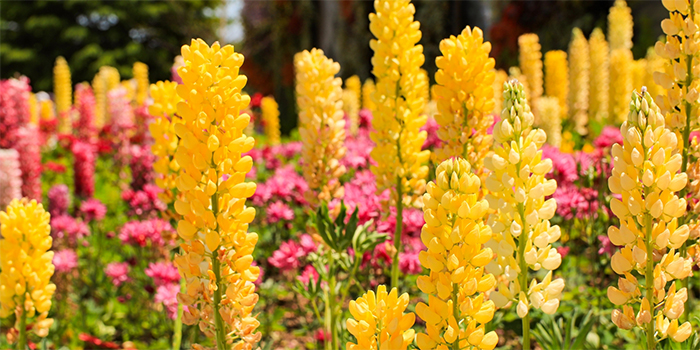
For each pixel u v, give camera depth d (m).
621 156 1.28
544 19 15.56
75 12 30.75
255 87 22.14
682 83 1.68
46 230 2.08
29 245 2.06
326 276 2.54
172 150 2.26
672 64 1.70
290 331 3.72
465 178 1.21
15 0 30.20
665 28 1.67
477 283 1.25
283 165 6.45
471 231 1.21
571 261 3.31
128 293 3.96
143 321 3.95
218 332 1.48
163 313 3.52
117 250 4.59
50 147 9.58
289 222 4.12
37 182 5.37
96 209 4.69
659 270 1.29
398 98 2.24
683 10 1.63
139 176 4.73
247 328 1.49
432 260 1.24
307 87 2.68
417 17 15.90
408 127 2.26
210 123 1.39
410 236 3.12
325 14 19.48
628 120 1.28
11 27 31.14
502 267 1.36
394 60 2.21
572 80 7.43
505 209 1.33
